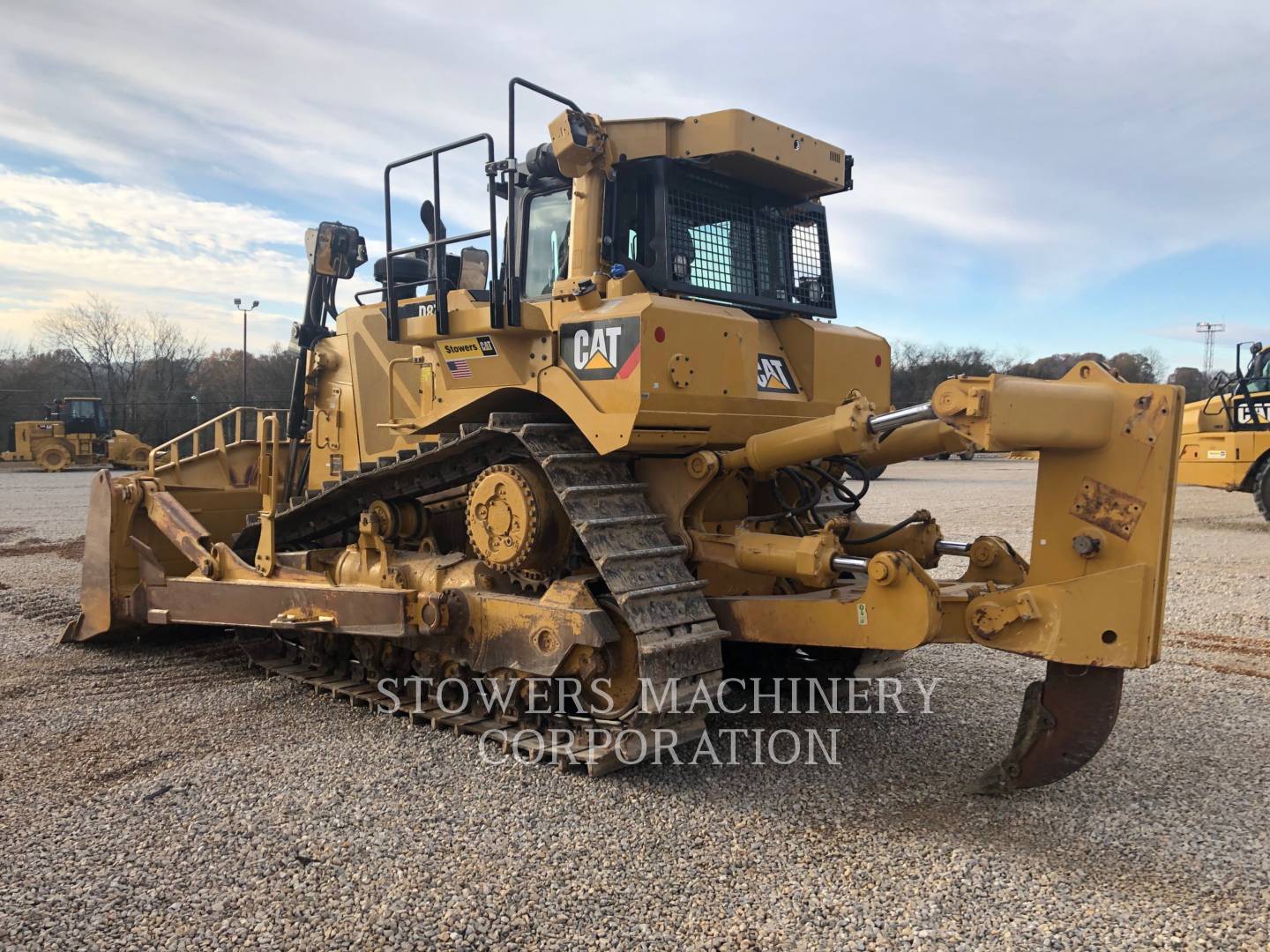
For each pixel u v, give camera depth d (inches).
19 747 186.2
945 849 139.3
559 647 167.3
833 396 210.1
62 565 444.1
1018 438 131.7
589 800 157.5
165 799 158.7
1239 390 564.4
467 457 201.0
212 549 241.4
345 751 182.7
